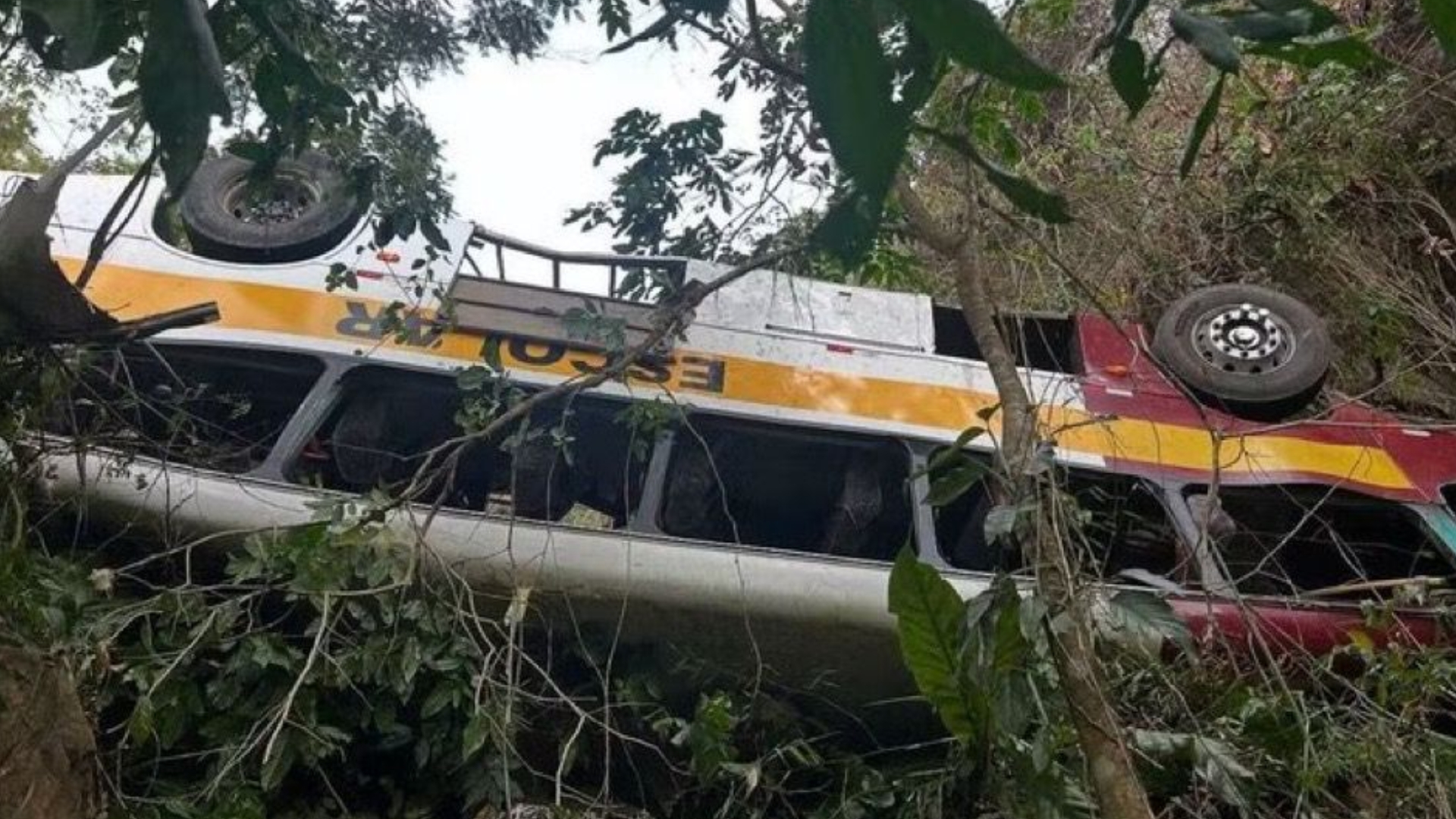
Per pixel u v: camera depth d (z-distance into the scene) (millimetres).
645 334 4863
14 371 3178
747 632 4430
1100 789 2518
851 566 4566
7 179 4762
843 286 5367
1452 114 7895
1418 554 5367
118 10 1739
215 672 4035
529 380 4746
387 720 4059
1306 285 8016
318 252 5047
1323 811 4074
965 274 3193
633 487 4918
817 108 939
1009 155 4168
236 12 2314
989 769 3480
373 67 3611
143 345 4355
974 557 5090
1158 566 5176
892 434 4941
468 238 5113
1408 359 7605
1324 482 5195
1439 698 4617
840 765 4410
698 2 1288
